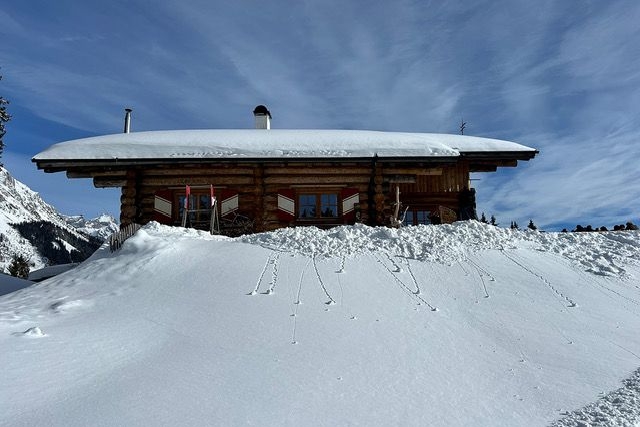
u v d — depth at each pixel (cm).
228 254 1059
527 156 1691
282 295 870
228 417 514
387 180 1656
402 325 784
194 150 1608
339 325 769
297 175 1650
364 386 605
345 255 1066
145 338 707
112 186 1617
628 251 1182
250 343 701
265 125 2164
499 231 1249
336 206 1662
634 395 611
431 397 593
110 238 1194
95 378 581
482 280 977
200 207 1633
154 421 496
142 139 1711
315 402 559
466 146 1720
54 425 479
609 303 917
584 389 634
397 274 983
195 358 648
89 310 816
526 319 835
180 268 988
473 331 785
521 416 566
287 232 1194
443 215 1727
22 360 604
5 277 1306
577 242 1246
